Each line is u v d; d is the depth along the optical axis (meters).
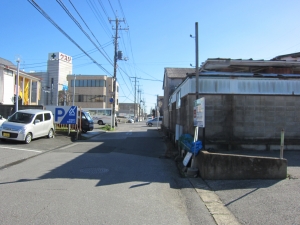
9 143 13.23
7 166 8.54
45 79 63.78
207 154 7.04
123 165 9.06
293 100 10.85
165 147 14.55
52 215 4.40
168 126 21.06
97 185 6.37
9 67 25.28
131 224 4.14
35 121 14.41
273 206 4.87
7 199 5.19
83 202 5.09
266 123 10.80
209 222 4.33
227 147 10.67
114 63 30.69
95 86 66.12
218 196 5.70
